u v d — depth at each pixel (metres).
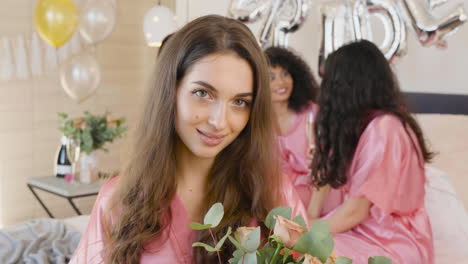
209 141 1.00
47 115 3.98
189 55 1.00
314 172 2.18
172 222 1.11
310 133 2.57
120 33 4.40
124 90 4.50
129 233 1.08
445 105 2.71
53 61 3.92
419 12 2.44
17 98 3.80
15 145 3.83
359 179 1.97
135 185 1.10
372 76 2.03
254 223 1.10
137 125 1.12
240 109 1.02
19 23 3.73
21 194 3.90
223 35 0.99
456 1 2.61
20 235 2.14
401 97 2.10
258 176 1.09
